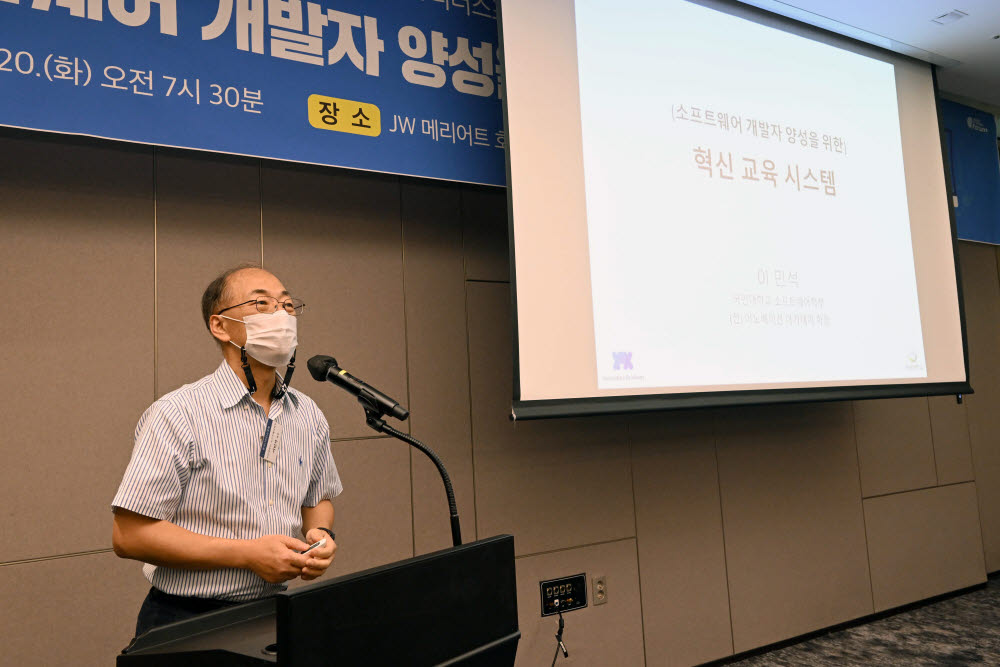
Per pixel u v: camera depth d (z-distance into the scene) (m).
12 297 1.82
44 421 1.83
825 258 2.99
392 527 2.30
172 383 2.00
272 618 0.91
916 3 2.95
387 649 0.74
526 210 2.25
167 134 1.81
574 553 2.63
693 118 2.71
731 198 2.76
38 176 1.88
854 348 3.00
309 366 1.26
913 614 3.50
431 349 2.45
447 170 2.24
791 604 3.15
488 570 0.90
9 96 1.63
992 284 4.34
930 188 3.42
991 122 4.16
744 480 3.12
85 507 1.86
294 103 2.00
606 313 2.38
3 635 1.73
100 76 1.74
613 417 2.81
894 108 3.36
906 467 3.72
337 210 2.33
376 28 2.17
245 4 1.96
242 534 1.27
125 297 1.96
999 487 4.16
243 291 1.37
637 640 2.72
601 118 2.47
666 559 2.84
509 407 2.59
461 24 2.34
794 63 3.05
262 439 1.34
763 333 2.75
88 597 1.84
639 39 2.62
